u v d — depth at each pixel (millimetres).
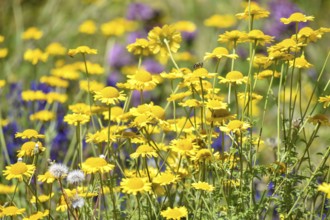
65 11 15469
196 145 5320
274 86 11461
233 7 14906
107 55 11656
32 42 12906
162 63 11328
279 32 12023
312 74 11891
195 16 14836
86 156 7742
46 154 7699
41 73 11484
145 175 5320
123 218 5320
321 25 15047
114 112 5980
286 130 5832
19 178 5332
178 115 9617
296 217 5285
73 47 13461
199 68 5250
